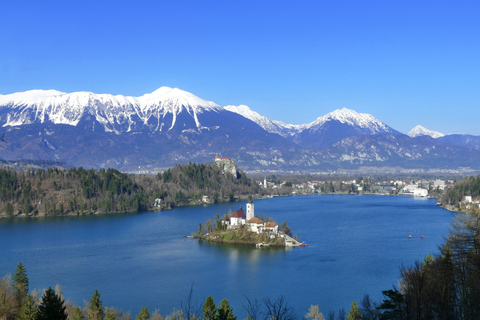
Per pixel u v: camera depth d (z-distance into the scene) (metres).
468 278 111.50
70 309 148.75
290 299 179.12
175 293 188.12
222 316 129.88
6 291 148.12
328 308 167.38
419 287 108.19
